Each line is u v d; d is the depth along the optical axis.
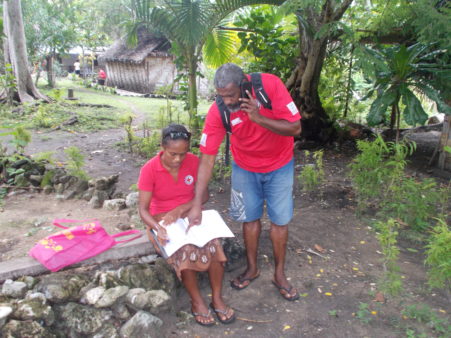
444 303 3.07
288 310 3.00
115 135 9.31
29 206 4.13
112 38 27.84
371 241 4.07
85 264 2.95
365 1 6.70
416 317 2.88
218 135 2.77
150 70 22.61
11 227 3.57
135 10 7.20
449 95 6.26
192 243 2.66
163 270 3.04
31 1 19.02
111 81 25.14
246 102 2.44
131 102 16.52
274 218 3.00
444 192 4.56
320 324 2.85
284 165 2.89
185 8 6.77
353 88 10.90
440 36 5.95
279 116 2.61
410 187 4.41
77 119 10.73
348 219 4.58
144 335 2.60
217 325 2.83
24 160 4.94
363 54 5.91
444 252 2.83
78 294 2.66
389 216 4.54
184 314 2.89
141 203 2.84
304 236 4.10
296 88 8.32
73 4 21.44
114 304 2.68
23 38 13.16
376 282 3.35
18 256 3.03
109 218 3.85
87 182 4.61
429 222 4.55
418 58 6.58
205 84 19.41
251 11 8.44
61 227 3.55
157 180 2.84
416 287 3.28
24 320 2.40
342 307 3.03
